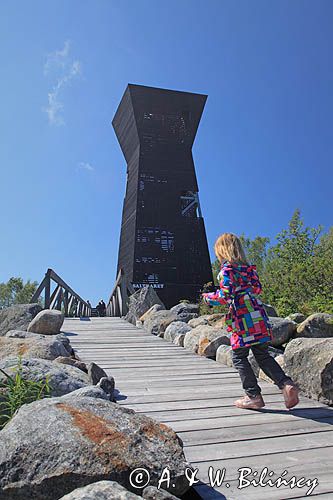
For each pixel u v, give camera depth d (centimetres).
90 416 213
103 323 1090
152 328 906
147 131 7612
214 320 793
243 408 356
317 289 909
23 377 322
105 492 157
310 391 389
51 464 184
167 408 355
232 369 531
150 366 550
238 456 252
